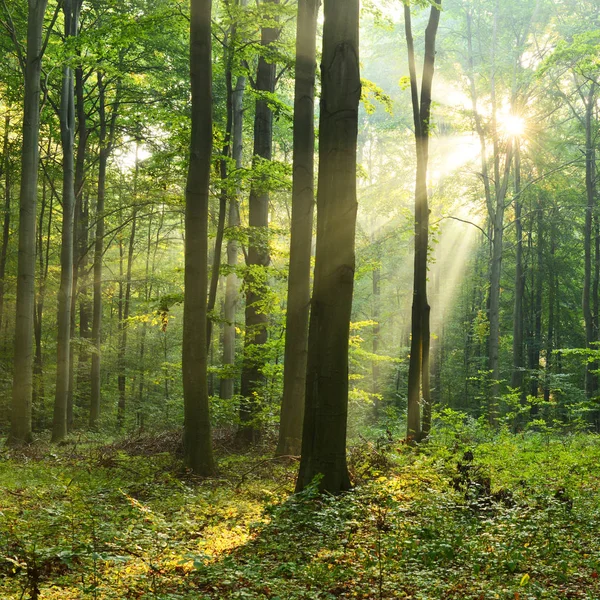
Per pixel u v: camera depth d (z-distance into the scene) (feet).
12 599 17.30
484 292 155.22
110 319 125.70
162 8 46.96
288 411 45.83
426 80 53.11
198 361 39.88
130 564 20.57
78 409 106.73
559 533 24.09
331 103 30.14
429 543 22.38
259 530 25.20
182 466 39.86
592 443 55.21
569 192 130.93
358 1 30.60
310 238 45.68
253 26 48.24
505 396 65.16
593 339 125.39
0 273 94.48
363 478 33.65
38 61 62.85
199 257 39.81
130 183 93.86
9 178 90.99
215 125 51.67
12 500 30.86
